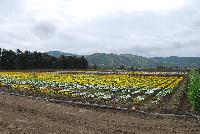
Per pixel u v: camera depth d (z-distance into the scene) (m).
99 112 31.88
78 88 56.66
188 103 41.69
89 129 24.09
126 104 39.28
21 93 44.16
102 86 62.28
